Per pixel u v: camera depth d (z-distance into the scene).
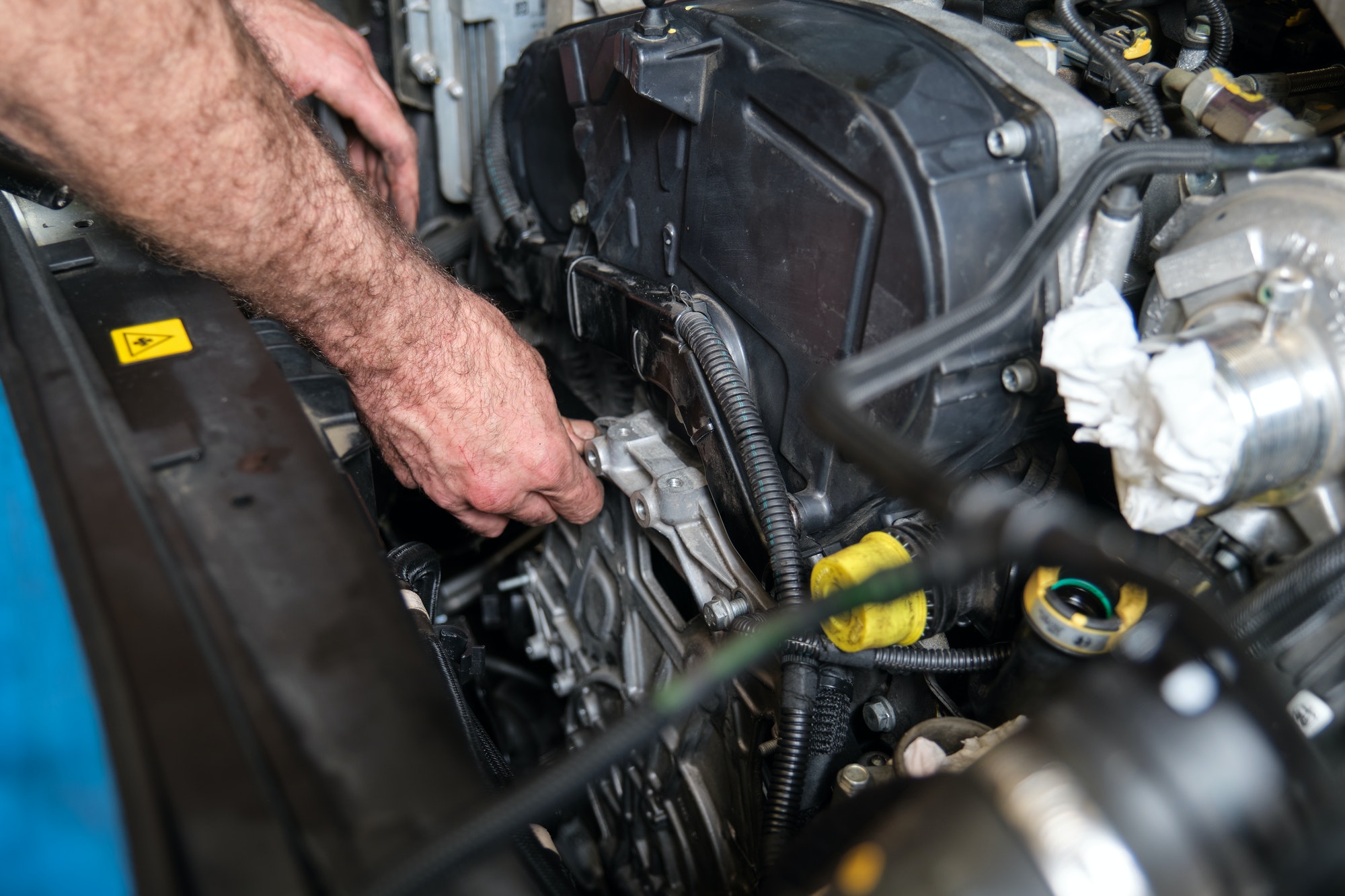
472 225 1.50
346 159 1.03
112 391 0.67
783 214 0.81
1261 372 0.59
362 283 0.89
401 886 0.40
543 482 1.04
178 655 0.49
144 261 0.84
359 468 0.80
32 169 0.82
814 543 0.86
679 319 0.90
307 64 1.24
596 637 1.17
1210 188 0.76
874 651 0.80
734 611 0.85
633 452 1.01
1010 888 0.43
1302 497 0.63
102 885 0.43
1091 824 0.43
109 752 0.46
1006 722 0.75
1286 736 0.44
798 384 0.84
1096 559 0.45
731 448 0.87
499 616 1.39
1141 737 0.44
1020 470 0.86
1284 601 0.55
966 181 0.69
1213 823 0.43
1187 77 0.83
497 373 1.01
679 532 0.94
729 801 0.97
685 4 0.93
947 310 0.70
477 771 0.50
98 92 0.66
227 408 0.67
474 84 1.37
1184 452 0.57
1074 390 0.63
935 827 0.46
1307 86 0.89
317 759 0.47
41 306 0.75
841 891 0.47
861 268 0.74
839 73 0.75
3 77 0.64
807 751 0.79
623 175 1.02
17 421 0.65
